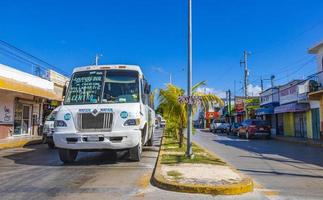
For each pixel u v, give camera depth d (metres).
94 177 9.36
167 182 8.19
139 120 11.59
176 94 17.50
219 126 48.97
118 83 12.32
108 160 12.90
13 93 22.78
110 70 12.57
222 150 19.39
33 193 7.44
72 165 11.67
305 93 29.72
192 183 8.11
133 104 11.76
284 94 35.78
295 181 9.55
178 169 10.25
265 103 42.19
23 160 13.27
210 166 10.97
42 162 12.58
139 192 7.71
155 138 28.98
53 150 17.73
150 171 10.38
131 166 11.35
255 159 15.03
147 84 13.38
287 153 18.06
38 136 25.47
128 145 11.23
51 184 8.39
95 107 11.44
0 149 17.92
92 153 15.27
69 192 7.55
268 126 32.66
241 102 58.25
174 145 19.27
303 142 26.33
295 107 31.78
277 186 8.77
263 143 26.22
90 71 12.61
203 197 7.39
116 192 7.62
